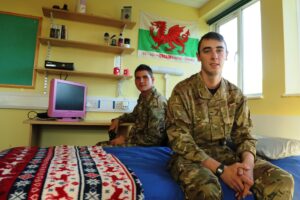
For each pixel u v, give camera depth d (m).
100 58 2.97
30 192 0.81
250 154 1.16
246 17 2.80
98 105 2.90
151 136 1.99
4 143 2.60
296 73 2.06
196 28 3.42
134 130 2.22
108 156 1.39
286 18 2.08
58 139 2.82
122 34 3.06
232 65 2.98
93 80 2.93
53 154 1.41
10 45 2.64
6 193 0.80
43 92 2.71
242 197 0.99
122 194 0.88
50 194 0.82
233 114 1.30
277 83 2.09
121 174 1.02
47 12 2.66
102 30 2.99
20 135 2.64
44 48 2.75
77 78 2.86
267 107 2.18
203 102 1.27
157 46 3.20
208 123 1.26
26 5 2.72
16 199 0.78
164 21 3.26
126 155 1.49
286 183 0.97
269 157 1.36
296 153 1.45
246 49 2.76
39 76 2.71
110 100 2.95
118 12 3.06
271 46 2.17
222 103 1.29
